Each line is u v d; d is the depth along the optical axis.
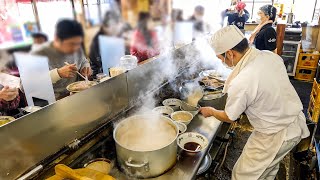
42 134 1.12
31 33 1.45
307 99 4.26
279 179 2.25
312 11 5.40
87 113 1.37
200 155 1.40
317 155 2.01
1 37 1.42
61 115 1.20
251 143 1.77
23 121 1.02
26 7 1.68
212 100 1.93
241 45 1.51
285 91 1.54
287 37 5.02
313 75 5.08
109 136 1.53
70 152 1.29
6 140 0.97
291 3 5.50
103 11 1.86
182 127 1.68
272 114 1.55
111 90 1.53
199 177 1.79
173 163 1.29
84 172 1.14
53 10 1.58
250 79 1.43
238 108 1.46
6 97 1.31
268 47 3.62
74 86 1.56
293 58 5.20
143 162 1.15
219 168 2.15
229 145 2.55
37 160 1.13
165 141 1.33
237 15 4.93
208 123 1.79
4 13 1.60
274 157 1.64
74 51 1.59
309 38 5.21
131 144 1.29
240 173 1.82
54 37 1.47
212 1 4.08
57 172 1.12
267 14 3.65
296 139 1.70
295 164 2.41
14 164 1.03
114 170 1.26
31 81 1.40
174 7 2.57
